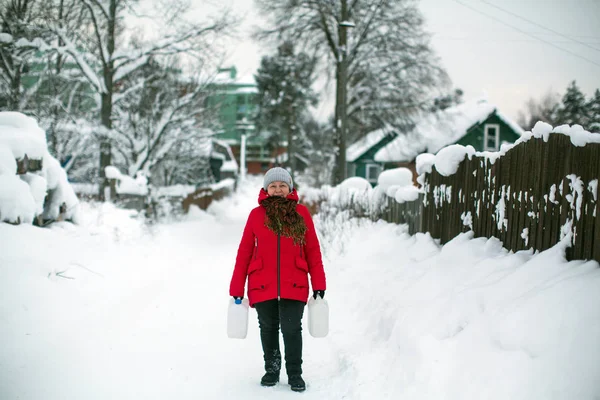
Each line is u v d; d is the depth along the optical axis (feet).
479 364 9.63
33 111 50.21
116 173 49.32
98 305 18.54
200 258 32.78
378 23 71.10
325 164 134.72
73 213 26.45
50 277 18.78
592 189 10.52
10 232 19.65
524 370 8.71
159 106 58.49
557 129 11.77
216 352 14.62
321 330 11.73
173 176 81.51
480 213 15.89
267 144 161.27
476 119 101.09
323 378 12.70
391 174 29.66
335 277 23.41
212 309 19.27
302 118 150.41
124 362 13.48
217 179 145.89
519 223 13.48
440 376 10.13
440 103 74.59
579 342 8.32
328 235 32.17
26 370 12.42
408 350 11.64
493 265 13.01
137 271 24.82
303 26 72.59
